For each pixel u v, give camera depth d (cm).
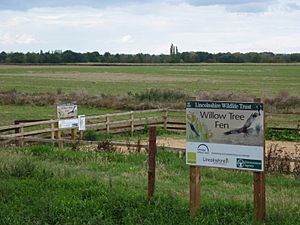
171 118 3066
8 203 909
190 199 823
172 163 1455
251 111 770
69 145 1970
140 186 1069
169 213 823
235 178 1277
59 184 1041
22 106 4012
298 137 2403
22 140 1808
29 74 11331
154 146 889
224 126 791
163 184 1130
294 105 3738
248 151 777
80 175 1168
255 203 780
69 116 2145
